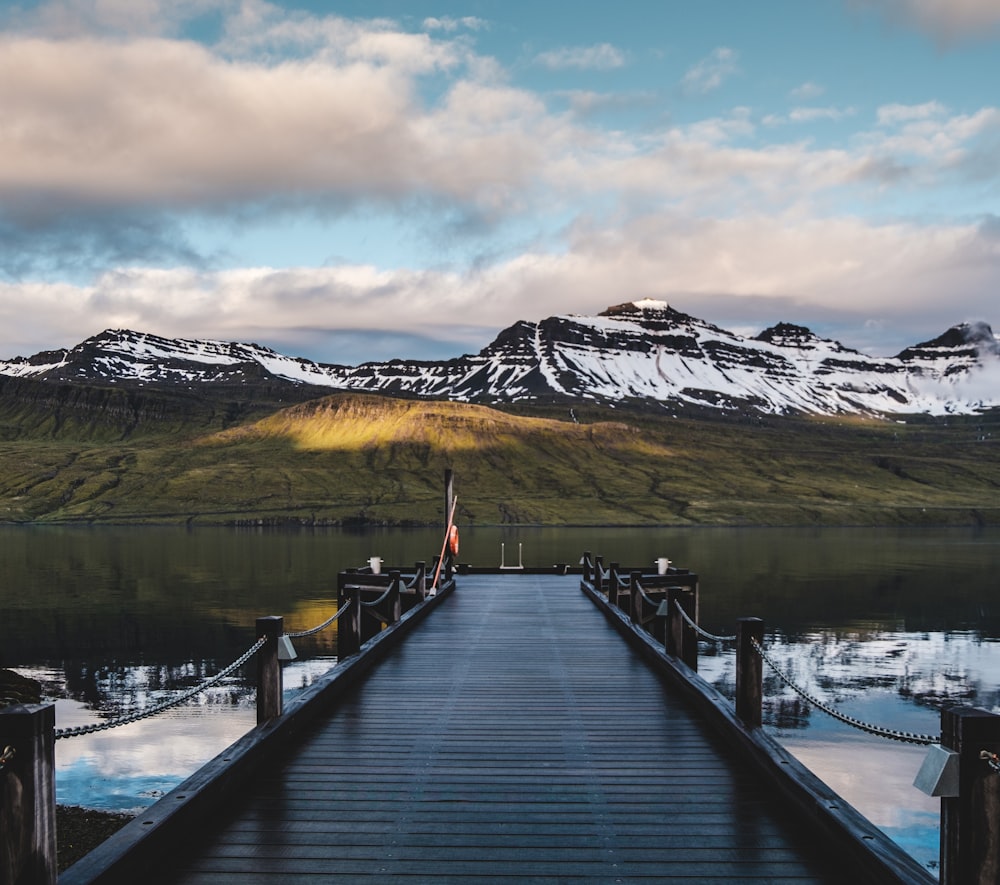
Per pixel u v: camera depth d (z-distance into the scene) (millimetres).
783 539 110312
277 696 8688
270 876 5730
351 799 7207
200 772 6941
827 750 20469
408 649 15000
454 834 6480
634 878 5746
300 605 45500
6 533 121250
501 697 11141
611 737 9188
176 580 58531
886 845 5473
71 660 31125
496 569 32656
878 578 61219
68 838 14711
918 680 28359
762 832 6527
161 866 5863
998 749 4305
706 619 41312
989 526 147875
